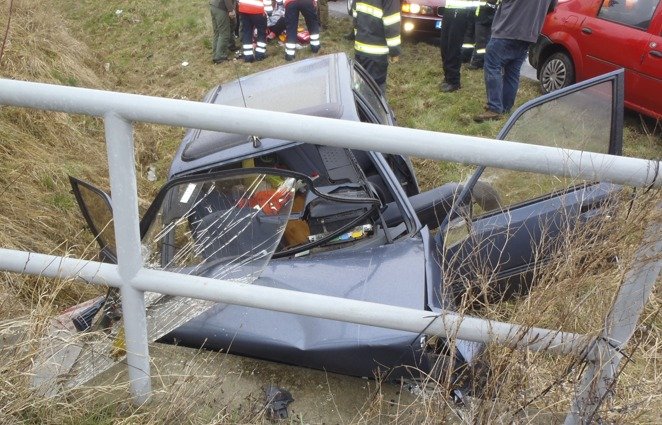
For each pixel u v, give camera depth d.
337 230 3.11
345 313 1.89
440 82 8.02
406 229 3.12
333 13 11.18
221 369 2.43
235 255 2.69
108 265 1.98
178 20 10.88
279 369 2.45
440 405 1.95
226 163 3.28
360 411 2.28
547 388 1.93
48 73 7.10
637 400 2.04
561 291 1.90
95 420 2.09
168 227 2.70
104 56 9.93
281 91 3.83
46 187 5.23
